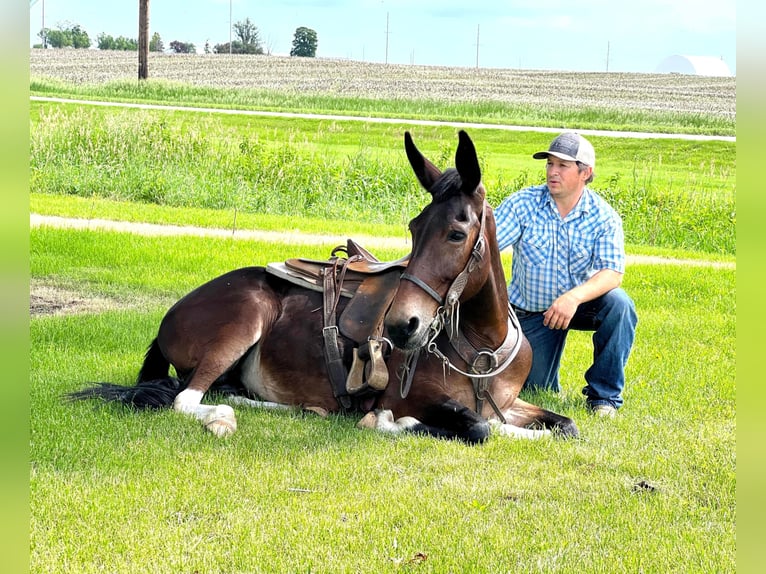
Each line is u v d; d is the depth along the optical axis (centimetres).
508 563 351
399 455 468
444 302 447
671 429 538
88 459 445
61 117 2002
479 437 493
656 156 2644
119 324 751
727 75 7406
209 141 1908
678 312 916
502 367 514
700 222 1533
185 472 433
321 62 6900
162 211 1416
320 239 1237
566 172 575
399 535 371
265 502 404
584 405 600
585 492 429
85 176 1653
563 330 620
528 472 453
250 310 548
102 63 6022
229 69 5941
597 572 346
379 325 517
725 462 471
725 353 750
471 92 4797
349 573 341
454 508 400
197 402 525
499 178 1686
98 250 1049
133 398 528
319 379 541
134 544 358
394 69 6475
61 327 725
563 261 591
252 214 1484
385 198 1659
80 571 336
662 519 398
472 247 450
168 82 4200
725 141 2942
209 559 347
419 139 2777
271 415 534
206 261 1025
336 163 1912
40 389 562
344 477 435
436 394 510
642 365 702
